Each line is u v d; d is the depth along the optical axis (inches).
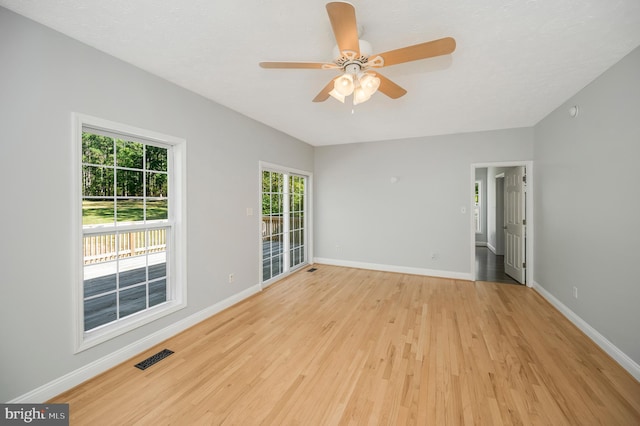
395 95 81.0
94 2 59.6
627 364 79.4
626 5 60.0
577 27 67.8
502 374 78.2
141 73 90.7
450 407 65.7
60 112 71.3
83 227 80.0
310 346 94.4
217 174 122.6
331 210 213.5
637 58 77.1
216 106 121.4
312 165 214.5
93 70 77.9
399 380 75.9
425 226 184.5
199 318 113.5
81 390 72.4
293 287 160.2
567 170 116.7
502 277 181.2
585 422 61.0
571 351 90.3
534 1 58.8
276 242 177.0
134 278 137.3
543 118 142.0
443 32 69.8
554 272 129.2
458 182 175.2
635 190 78.0
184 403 67.7
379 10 61.1
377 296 144.8
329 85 75.3
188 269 108.7
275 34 71.7
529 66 88.0
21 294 65.1
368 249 201.9
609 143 89.1
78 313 75.2
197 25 68.0
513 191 175.5
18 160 64.3
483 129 164.9
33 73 66.3
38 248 67.9
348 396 69.7
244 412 64.6
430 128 162.9
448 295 145.9
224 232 127.3
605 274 90.9
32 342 66.8
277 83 101.9
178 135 103.8
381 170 196.4
